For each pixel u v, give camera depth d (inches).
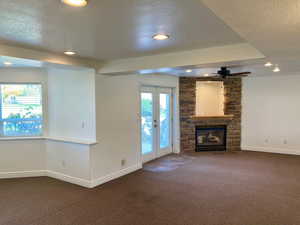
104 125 165.9
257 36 76.5
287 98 249.1
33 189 153.9
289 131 250.5
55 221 112.3
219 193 144.3
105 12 71.0
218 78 265.0
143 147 220.5
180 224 108.5
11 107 179.3
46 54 126.3
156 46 114.7
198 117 261.0
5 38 99.3
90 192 147.9
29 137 179.8
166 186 157.4
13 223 110.7
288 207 124.6
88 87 160.4
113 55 135.5
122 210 123.0
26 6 66.5
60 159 173.0
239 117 273.0
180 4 65.0
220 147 273.1
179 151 261.4
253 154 251.6
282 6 52.4
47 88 181.8
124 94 184.2
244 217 114.4
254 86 265.6
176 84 254.1
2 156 176.2
